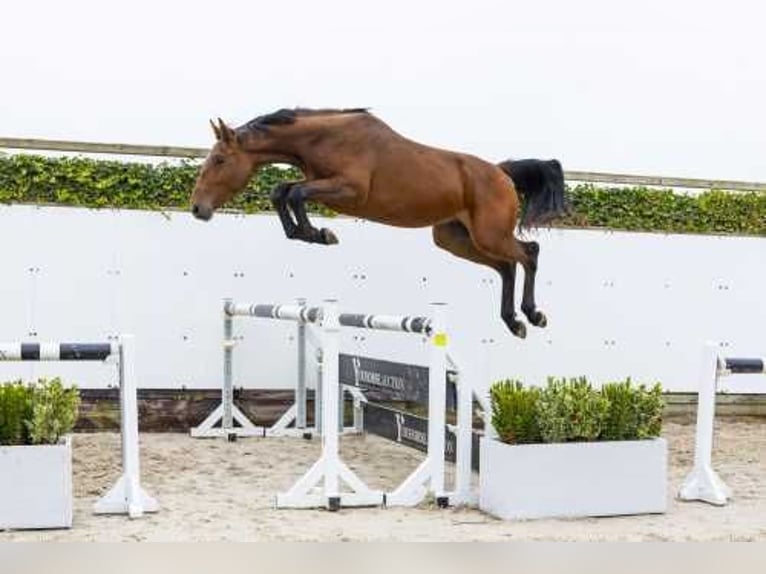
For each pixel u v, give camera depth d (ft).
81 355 16.93
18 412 15.98
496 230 20.30
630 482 17.85
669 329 30.37
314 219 27.76
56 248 26.14
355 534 15.83
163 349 26.78
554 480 17.43
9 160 25.84
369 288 28.07
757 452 25.48
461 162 19.98
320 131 18.44
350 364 24.63
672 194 30.63
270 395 27.45
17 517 15.62
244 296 27.27
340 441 26.17
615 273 29.94
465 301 28.66
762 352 31.24
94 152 26.66
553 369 29.40
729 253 30.91
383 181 18.80
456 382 18.97
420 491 18.49
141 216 26.63
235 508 17.80
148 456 23.04
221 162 18.16
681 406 30.50
